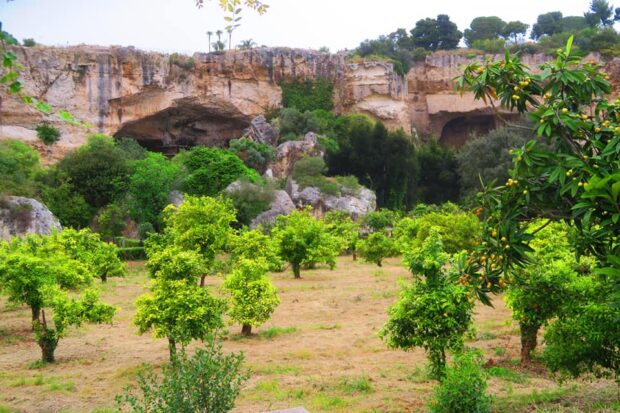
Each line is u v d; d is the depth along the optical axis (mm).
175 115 73812
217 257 38188
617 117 7719
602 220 6629
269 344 15492
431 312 10367
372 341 15570
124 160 55688
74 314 14023
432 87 86000
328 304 22312
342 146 68500
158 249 27812
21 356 15086
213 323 12898
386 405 9789
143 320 12781
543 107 7633
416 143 80625
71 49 65250
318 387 11094
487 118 85438
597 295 9531
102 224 50594
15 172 48062
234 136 78312
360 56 90125
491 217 8117
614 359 9086
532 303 11008
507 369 12047
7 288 16312
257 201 53312
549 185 7445
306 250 31391
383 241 37438
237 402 10125
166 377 7434
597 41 82562
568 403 9312
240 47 85312
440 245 10781
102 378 12461
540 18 109750
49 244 21609
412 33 101500
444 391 8750
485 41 92750
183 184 54875
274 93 77312
